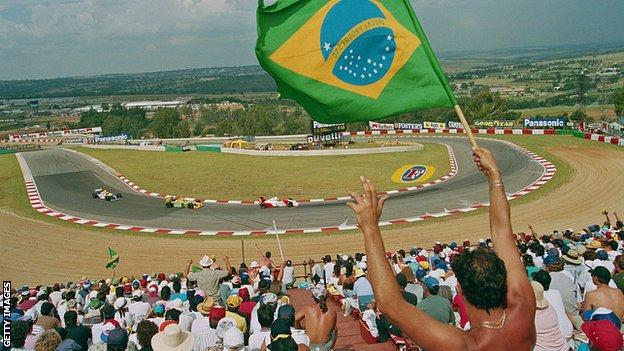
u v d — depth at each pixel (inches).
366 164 2311.8
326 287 673.0
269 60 248.8
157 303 508.7
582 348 300.8
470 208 1459.2
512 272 151.1
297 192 1875.0
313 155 2652.6
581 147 2421.3
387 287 130.6
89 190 2054.6
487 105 4995.1
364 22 241.9
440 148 2807.6
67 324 429.4
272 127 7544.3
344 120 247.0
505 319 137.0
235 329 322.0
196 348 392.8
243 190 1946.4
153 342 335.3
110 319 467.8
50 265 1139.3
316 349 301.3
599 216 1294.3
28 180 2338.8
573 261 509.0
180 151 3184.1
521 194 1579.7
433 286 424.5
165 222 1505.9
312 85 248.2
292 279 776.3
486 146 2802.7
